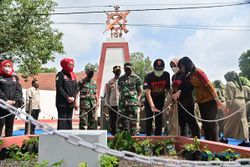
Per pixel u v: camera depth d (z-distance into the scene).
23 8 20.42
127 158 1.66
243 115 7.41
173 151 5.75
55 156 3.88
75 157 3.85
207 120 6.13
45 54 21.55
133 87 7.50
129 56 17.75
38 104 11.08
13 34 20.14
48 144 3.90
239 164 1.66
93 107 8.27
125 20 18.08
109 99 9.33
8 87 6.99
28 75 21.84
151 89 7.20
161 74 7.16
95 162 3.81
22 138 5.89
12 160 4.87
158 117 7.27
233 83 7.55
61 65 7.04
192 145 5.27
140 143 5.69
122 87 7.55
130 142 5.45
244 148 4.35
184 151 5.34
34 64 21.39
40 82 41.12
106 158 3.93
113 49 17.86
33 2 20.89
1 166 4.45
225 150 4.61
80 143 1.63
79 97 8.38
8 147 5.21
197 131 6.66
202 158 4.65
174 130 7.00
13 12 20.52
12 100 7.08
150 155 5.59
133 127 7.39
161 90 7.19
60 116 6.80
